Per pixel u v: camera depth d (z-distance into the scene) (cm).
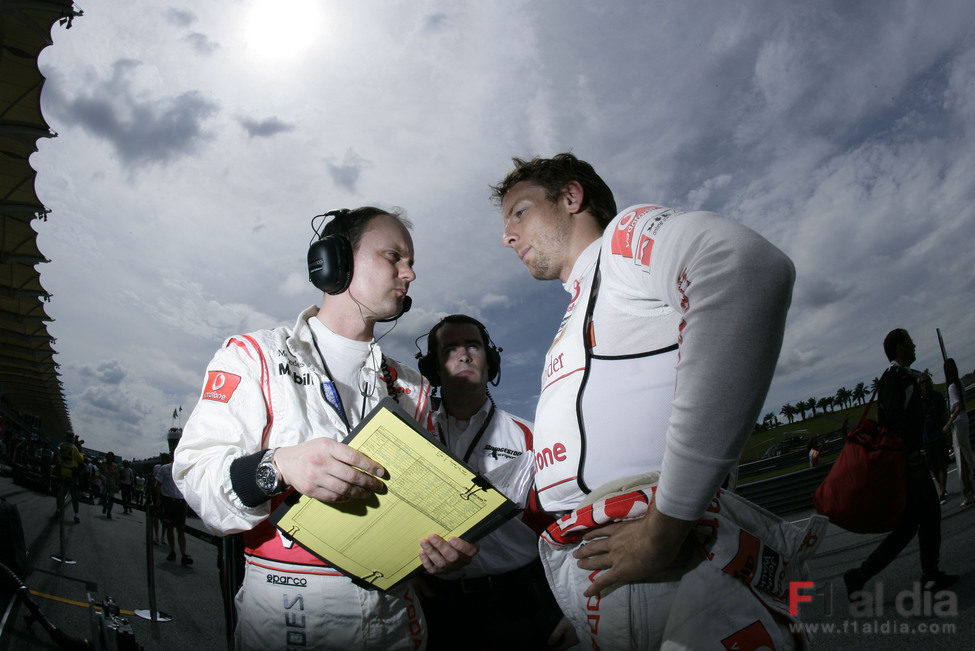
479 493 108
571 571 103
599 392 99
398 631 129
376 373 154
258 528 127
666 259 86
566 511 109
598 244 115
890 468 204
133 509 1524
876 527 210
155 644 310
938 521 279
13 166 1883
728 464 74
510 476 199
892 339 293
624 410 96
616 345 99
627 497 90
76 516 1010
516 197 129
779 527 95
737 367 72
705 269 77
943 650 205
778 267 73
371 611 123
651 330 97
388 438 105
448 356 227
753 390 73
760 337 72
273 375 128
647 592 89
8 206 2016
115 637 213
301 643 120
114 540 796
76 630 306
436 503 110
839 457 217
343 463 103
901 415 281
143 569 570
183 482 121
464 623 191
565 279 128
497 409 237
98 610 222
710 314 74
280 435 125
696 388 74
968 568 305
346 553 116
